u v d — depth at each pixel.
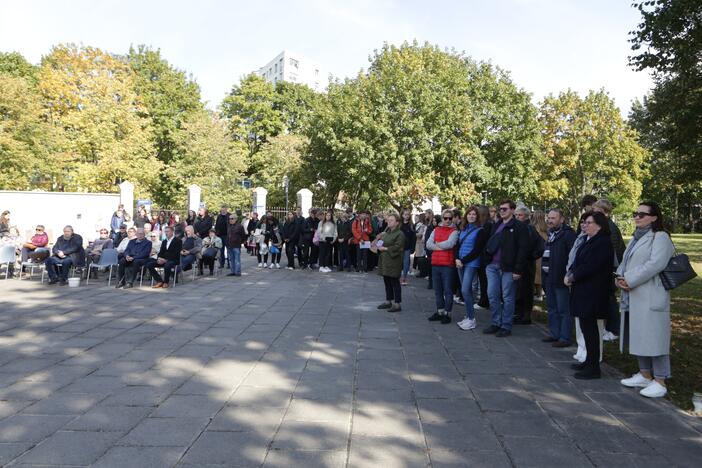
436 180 27.75
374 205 32.47
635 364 5.89
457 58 32.44
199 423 3.99
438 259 8.17
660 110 15.64
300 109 46.12
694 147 14.71
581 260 5.43
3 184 26.12
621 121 38.41
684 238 39.69
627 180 38.47
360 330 7.56
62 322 7.89
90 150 31.47
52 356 5.96
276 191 37.97
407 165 26.27
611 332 6.88
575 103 38.53
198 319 8.23
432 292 11.54
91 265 12.09
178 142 37.81
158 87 40.16
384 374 5.39
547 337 7.10
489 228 8.12
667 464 3.41
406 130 25.95
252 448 3.55
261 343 6.68
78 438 3.69
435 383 5.11
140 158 33.09
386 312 9.04
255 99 45.47
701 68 13.38
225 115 45.03
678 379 5.33
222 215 15.73
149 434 3.77
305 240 16.16
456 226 8.26
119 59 38.22
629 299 4.97
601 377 5.40
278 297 10.57
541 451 3.58
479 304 9.92
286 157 38.28
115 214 18.19
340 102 29.91
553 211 6.87
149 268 11.89
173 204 37.44
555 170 38.00
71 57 31.64
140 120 33.41
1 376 5.18
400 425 4.02
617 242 6.66
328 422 4.05
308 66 108.44
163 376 5.22
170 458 3.39
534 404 4.55
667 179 37.88
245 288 11.87
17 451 3.47
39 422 3.99
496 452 3.56
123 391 4.74
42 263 12.62
